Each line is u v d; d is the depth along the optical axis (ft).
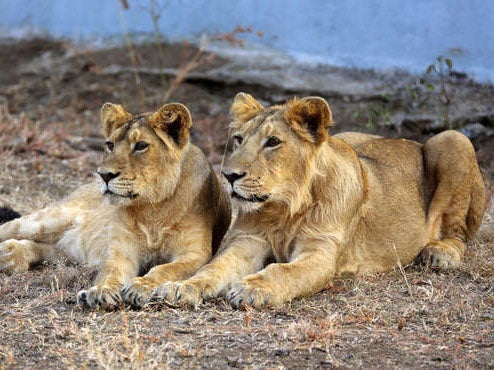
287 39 72.69
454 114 58.13
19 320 29.19
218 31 75.25
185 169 34.68
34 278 35.63
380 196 36.88
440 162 39.52
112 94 69.31
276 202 33.45
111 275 32.40
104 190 33.06
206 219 35.24
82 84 71.87
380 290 33.53
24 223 39.45
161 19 78.02
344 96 63.10
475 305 31.37
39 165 53.42
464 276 36.04
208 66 69.97
